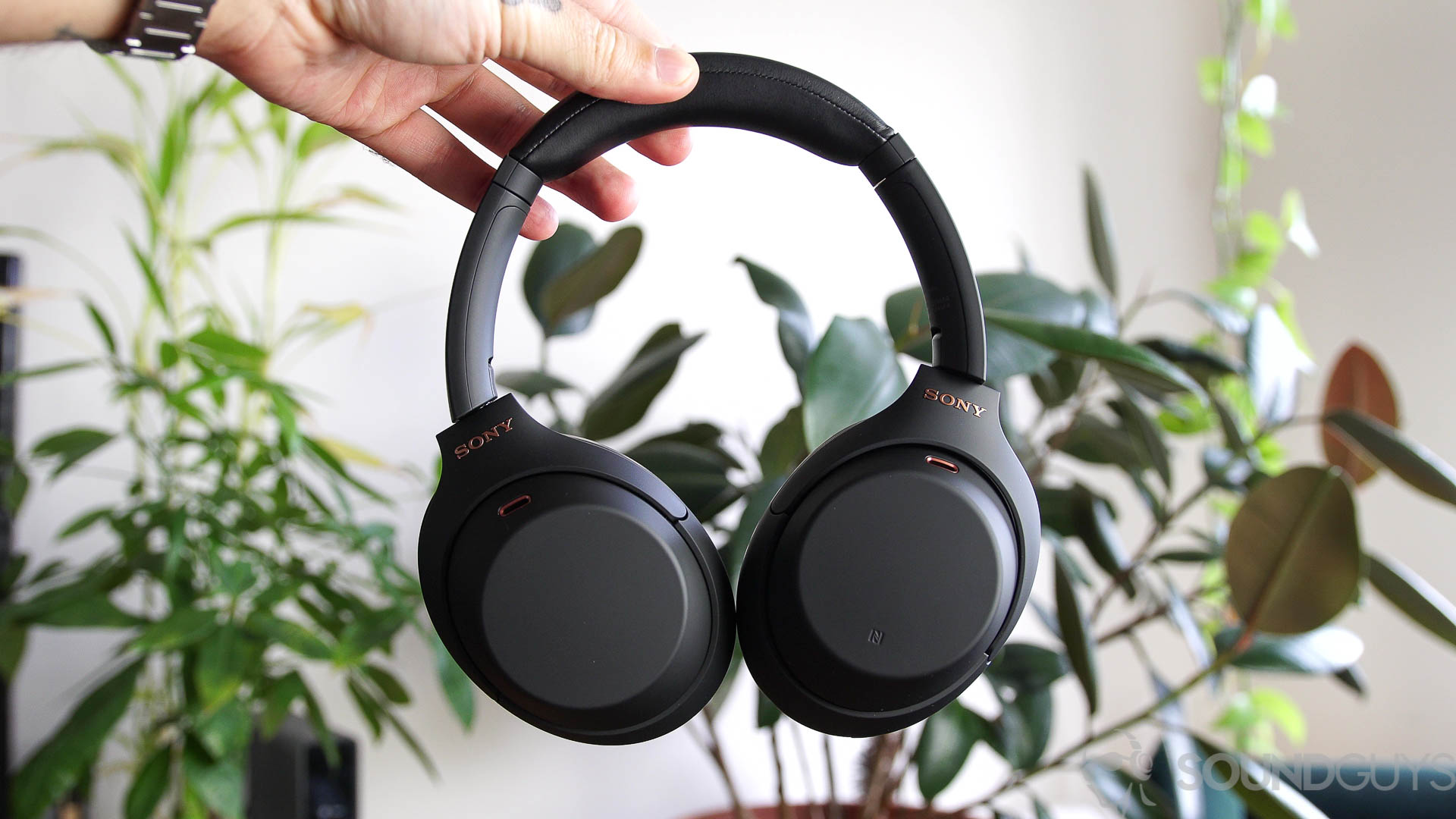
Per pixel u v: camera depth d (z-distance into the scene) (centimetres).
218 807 92
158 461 108
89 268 127
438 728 138
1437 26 156
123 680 96
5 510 112
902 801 157
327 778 105
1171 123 180
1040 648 100
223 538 103
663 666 44
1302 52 176
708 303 151
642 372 99
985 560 44
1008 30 167
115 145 112
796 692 45
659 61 46
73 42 50
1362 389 116
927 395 45
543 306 108
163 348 93
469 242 46
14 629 95
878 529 44
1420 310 158
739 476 142
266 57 53
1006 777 165
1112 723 173
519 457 45
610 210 63
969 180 165
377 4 49
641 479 45
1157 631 177
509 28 46
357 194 118
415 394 140
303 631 96
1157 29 179
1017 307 83
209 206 131
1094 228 112
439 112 61
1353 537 77
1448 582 154
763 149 153
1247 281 144
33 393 124
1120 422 127
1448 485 84
